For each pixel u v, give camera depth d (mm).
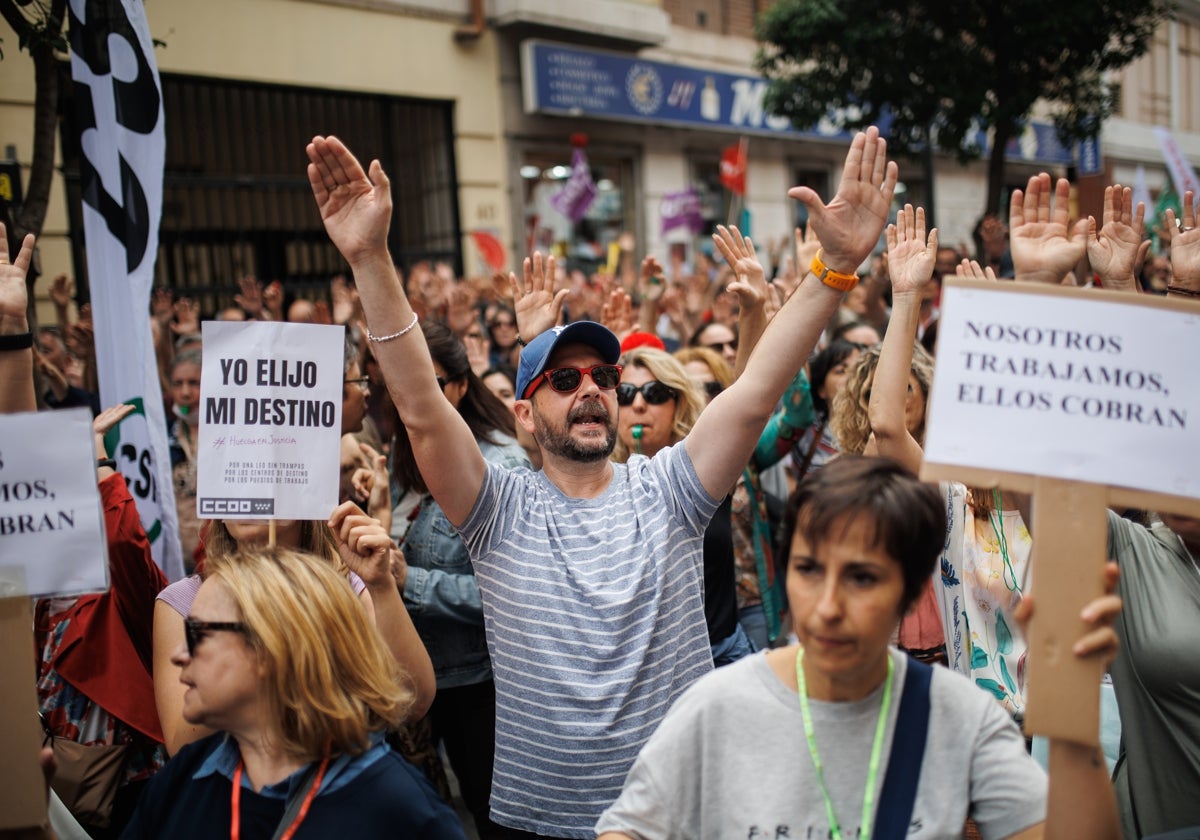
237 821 1808
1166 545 2434
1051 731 1545
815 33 10695
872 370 3594
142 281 4008
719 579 3420
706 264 9531
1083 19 9477
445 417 2361
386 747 1909
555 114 13180
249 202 11102
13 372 2297
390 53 11586
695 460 2465
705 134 15445
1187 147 25828
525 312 3559
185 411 4664
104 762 2719
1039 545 1593
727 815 1654
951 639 2830
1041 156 22219
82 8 4023
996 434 1622
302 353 2426
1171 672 2350
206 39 10055
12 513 1887
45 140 4480
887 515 1533
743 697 1689
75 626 2760
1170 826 2396
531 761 2318
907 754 1613
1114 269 2600
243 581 1857
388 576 2311
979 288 1653
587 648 2312
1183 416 1594
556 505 2504
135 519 2910
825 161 17641
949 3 10055
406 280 11078
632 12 13688
